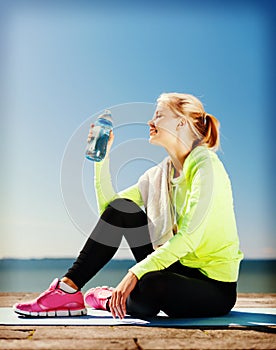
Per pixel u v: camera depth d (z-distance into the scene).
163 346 2.04
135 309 2.67
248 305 3.33
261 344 2.08
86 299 3.11
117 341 2.14
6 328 2.42
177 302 2.60
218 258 2.69
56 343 2.10
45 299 2.73
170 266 2.72
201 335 2.26
